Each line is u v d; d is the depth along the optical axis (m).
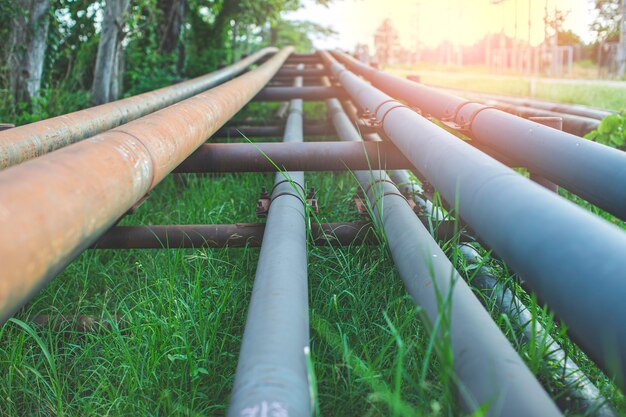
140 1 10.41
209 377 2.44
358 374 2.19
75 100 9.09
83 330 2.96
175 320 2.69
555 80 18.52
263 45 28.48
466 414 1.63
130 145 2.08
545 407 1.40
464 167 2.01
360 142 3.75
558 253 1.39
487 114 3.44
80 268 3.65
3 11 7.71
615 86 14.35
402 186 4.38
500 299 2.76
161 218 4.77
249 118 9.18
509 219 1.59
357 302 2.84
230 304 2.97
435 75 27.80
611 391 2.09
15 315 3.07
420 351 2.24
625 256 1.28
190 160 3.67
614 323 1.23
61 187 1.51
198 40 17.95
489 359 1.57
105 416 2.28
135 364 2.50
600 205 2.54
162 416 2.31
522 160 3.08
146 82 10.99
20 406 2.50
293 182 3.37
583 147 2.63
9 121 7.38
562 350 2.34
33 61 7.83
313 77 11.68
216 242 3.40
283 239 2.56
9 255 1.25
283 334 1.74
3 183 1.38
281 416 1.37
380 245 3.20
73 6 10.52
